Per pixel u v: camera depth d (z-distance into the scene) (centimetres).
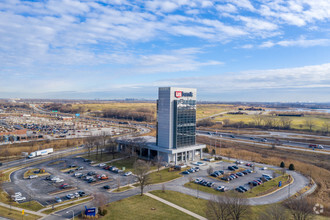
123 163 13838
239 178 11419
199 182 10512
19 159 15188
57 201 8556
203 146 15400
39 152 16050
